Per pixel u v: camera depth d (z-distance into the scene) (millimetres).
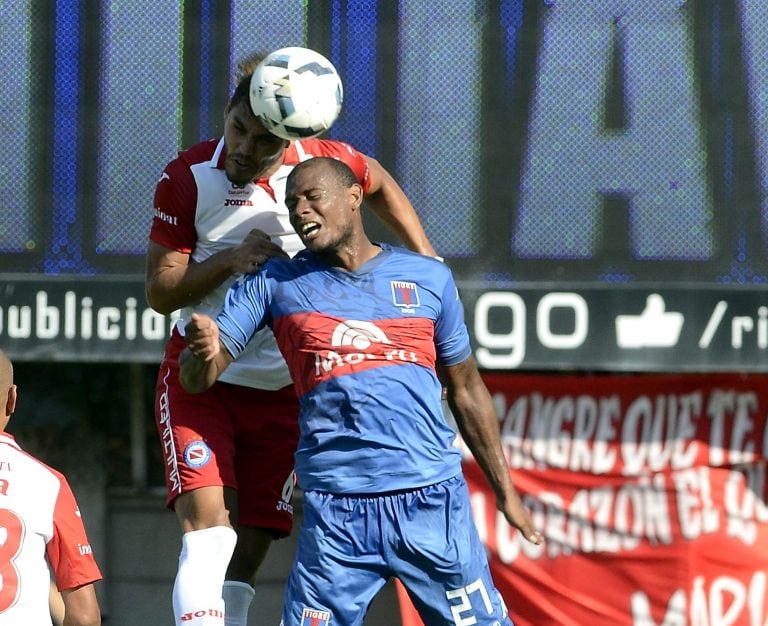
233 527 16328
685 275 23672
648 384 26547
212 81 23594
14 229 23625
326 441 15227
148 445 29594
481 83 23719
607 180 23703
